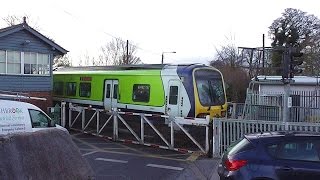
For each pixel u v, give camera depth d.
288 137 7.39
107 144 16.44
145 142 16.62
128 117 18.53
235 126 13.47
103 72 21.77
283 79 14.13
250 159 7.36
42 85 22.81
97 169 11.65
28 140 6.14
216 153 13.70
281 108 21.95
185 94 17.48
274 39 73.44
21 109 12.16
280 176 7.11
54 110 20.86
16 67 21.53
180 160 13.20
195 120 14.55
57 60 59.59
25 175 5.71
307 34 71.31
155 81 18.67
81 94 23.45
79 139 17.78
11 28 20.92
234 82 49.12
